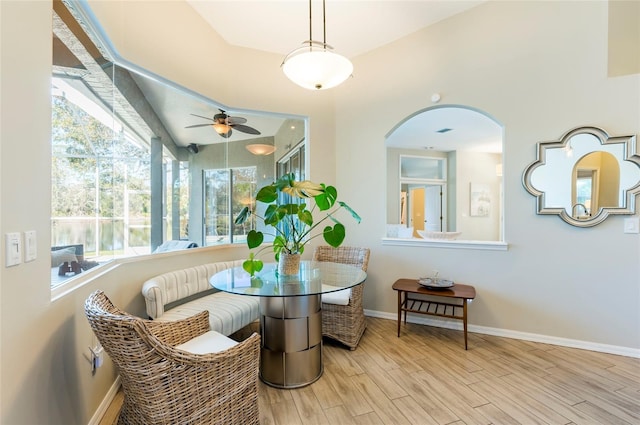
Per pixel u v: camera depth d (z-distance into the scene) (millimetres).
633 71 2439
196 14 2848
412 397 1899
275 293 1852
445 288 2725
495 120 2854
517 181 2758
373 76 3477
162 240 3244
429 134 6066
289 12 2848
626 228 2404
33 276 1140
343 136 3658
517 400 1853
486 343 2672
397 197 7340
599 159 2469
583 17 2508
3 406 957
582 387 1979
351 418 1717
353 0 2719
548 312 2656
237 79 3297
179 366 1261
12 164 1021
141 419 1328
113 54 2135
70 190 1668
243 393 1510
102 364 1768
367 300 3475
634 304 2385
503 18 2793
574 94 2545
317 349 2137
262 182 4129
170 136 3439
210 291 3109
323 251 3330
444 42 3066
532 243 2709
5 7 989
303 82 2391
